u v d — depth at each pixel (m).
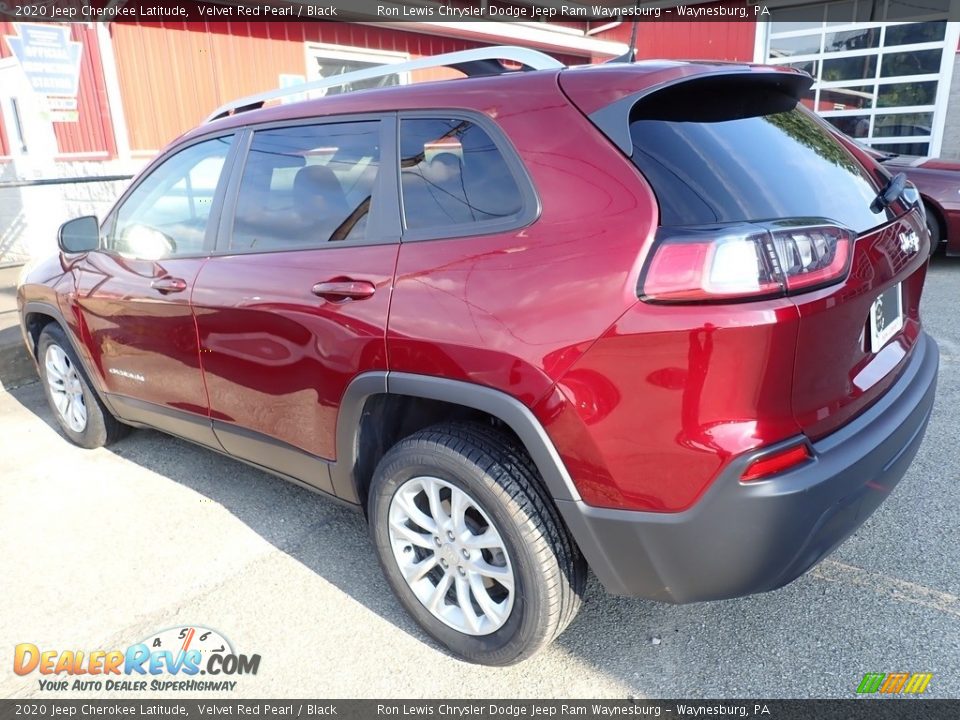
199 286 2.82
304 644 2.42
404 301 2.14
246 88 8.84
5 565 2.92
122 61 7.75
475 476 2.06
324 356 2.38
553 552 2.02
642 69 2.04
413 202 2.25
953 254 6.92
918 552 2.69
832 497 1.78
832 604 2.44
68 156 7.80
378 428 2.44
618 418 1.78
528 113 2.06
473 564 2.20
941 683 2.10
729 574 1.81
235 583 2.76
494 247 2.01
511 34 11.04
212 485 3.55
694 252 1.67
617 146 1.90
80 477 3.69
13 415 4.64
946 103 10.56
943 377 4.32
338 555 2.93
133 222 3.28
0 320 5.70
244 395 2.79
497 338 1.93
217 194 2.87
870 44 11.12
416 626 2.49
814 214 1.95
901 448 2.06
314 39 9.38
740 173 1.92
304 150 2.58
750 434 1.70
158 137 8.16
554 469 1.91
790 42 11.86
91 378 3.70
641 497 1.81
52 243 7.58
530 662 2.29
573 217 1.90
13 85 7.56
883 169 2.55
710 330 1.65
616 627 2.42
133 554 2.97
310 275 2.42
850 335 1.89
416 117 2.30
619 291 1.76
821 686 2.11
